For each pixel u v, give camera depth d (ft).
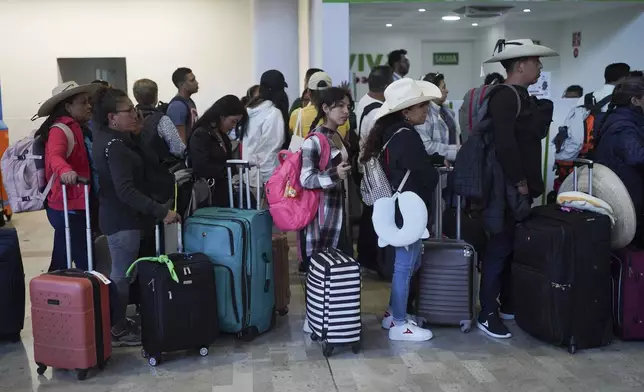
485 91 12.96
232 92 32.86
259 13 27.96
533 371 11.35
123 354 12.22
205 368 11.57
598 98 17.15
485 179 12.39
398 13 22.68
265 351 12.31
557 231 11.73
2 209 24.17
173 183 12.69
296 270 17.79
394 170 12.34
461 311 13.10
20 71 31.94
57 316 10.93
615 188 12.38
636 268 12.33
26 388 10.85
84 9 31.78
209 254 12.39
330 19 20.44
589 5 22.77
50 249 20.58
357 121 19.02
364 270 17.58
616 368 11.43
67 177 11.80
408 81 12.32
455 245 13.12
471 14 22.80
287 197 12.18
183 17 32.22
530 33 25.32
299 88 29.14
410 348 12.42
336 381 11.03
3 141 24.35
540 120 12.46
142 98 15.98
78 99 12.95
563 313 11.92
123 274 12.17
